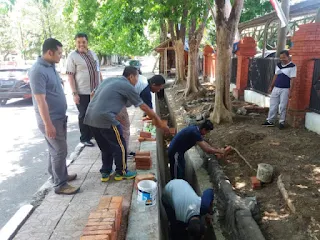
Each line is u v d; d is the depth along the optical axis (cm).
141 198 323
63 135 342
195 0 889
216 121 727
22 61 2923
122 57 5897
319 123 560
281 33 952
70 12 1202
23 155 584
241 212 339
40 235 277
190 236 337
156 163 434
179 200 370
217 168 469
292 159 452
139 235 275
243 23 1330
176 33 1480
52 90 323
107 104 346
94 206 327
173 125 960
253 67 927
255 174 439
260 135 570
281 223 321
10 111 1005
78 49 490
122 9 962
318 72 578
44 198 347
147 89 439
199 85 1203
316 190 357
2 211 369
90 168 432
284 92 604
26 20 2912
